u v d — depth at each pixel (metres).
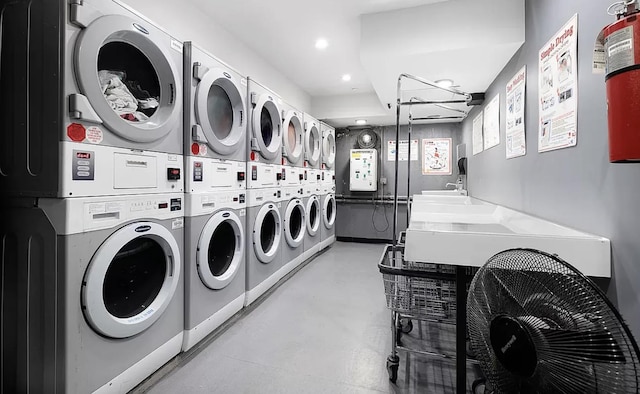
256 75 3.64
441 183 5.71
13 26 1.30
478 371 1.86
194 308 1.99
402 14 2.54
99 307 1.34
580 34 1.36
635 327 1.04
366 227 6.12
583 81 1.34
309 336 2.28
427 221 2.14
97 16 1.33
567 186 1.49
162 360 1.75
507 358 0.88
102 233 1.38
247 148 2.65
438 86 2.49
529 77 2.03
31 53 1.28
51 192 1.24
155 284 1.78
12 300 1.32
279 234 3.30
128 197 1.51
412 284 1.68
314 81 4.66
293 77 4.48
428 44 2.44
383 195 6.03
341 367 1.89
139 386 1.64
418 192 5.84
